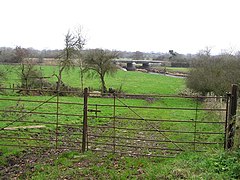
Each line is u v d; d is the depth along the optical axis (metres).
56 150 10.95
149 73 68.12
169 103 29.30
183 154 9.86
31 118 17.34
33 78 36.03
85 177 8.23
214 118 17.47
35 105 23.95
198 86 28.53
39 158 10.04
